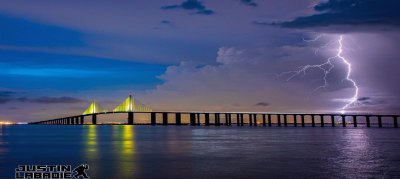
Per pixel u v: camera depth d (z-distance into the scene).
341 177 41.38
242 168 48.00
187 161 55.34
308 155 62.53
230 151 70.62
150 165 51.44
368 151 69.69
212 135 146.88
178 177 42.41
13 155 67.06
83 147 84.19
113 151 72.75
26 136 152.88
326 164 51.09
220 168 48.19
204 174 43.94
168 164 52.25
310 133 172.12
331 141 101.62
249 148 77.50
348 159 56.81
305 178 41.00
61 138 130.25
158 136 139.50
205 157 60.41
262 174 43.41
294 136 136.50
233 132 187.12
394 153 65.44
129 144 92.88
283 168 47.78
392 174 43.06
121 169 48.12
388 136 136.25
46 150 77.06
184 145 87.75
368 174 43.22
